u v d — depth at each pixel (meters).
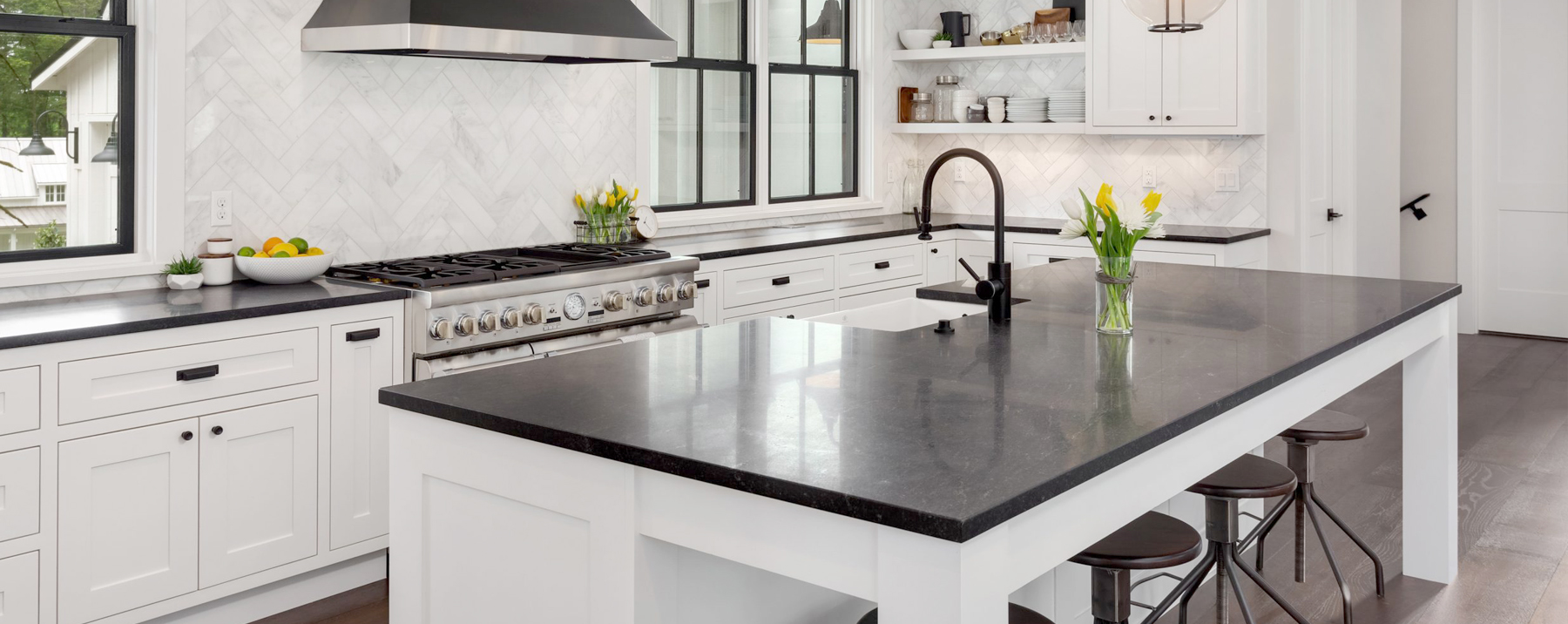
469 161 4.34
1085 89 5.88
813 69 6.11
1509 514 4.05
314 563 3.34
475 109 4.34
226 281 3.54
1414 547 3.49
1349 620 3.04
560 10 3.91
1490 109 7.31
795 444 1.71
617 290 3.97
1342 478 4.49
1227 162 5.80
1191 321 2.81
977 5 6.51
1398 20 7.25
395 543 2.14
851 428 1.80
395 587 2.15
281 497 3.24
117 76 3.47
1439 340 3.38
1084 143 6.25
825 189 6.30
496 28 3.64
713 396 2.03
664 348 2.51
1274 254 5.74
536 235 4.62
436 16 3.52
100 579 2.88
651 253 4.28
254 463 3.16
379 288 3.48
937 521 1.38
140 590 2.96
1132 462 1.77
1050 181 6.39
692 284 4.26
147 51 3.46
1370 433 5.14
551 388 2.10
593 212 4.73
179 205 3.53
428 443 2.05
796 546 1.58
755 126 5.75
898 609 1.46
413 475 2.09
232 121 3.64
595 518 1.81
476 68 4.33
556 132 4.66
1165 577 3.18
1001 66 6.45
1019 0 6.35
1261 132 5.59
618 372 2.24
